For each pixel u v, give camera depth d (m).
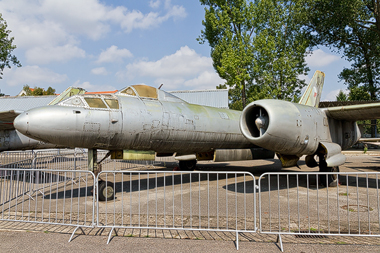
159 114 7.60
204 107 9.47
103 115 6.61
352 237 4.08
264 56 23.77
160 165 15.55
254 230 4.00
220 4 24.28
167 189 8.19
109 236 3.97
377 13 24.39
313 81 11.32
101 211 5.66
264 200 6.65
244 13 23.78
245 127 7.20
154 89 8.35
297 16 24.27
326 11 26.19
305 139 7.38
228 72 23.02
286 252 3.51
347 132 9.78
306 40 24.69
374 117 8.82
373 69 27.92
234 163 16.72
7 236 4.16
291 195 7.26
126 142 7.14
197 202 6.46
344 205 6.20
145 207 5.99
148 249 3.62
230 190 7.92
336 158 7.99
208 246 3.72
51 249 3.64
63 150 15.38
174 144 8.15
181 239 4.00
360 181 9.67
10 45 29.03
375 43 26.02
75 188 8.49
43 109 6.12
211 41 26.78
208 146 9.16
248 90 25.58
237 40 24.09
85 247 3.71
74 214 5.45
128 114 6.99
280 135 6.76
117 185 8.92
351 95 30.72
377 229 4.43
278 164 15.87
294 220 4.98
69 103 6.52
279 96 24.62
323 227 4.57
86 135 6.43
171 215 5.29
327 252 3.50
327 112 8.45
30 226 4.66
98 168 7.33
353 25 24.89
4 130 12.28
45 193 7.73
